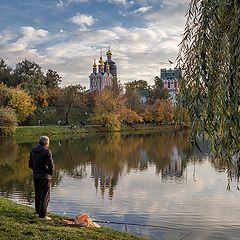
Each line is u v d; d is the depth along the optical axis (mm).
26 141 50906
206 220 12750
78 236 7785
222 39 4617
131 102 85500
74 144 46594
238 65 4332
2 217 8750
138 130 77188
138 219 12859
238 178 4684
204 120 4734
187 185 19125
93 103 90312
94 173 23688
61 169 25609
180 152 35750
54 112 84188
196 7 4898
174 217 13141
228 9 4555
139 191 17781
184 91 4988
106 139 55188
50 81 99438
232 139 4586
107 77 146750
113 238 8164
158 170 24734
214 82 4691
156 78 93312
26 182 19797
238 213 13641
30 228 7879
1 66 92812
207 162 27594
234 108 4422
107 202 15438
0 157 32750
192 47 4922
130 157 32688
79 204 15000
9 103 61500
